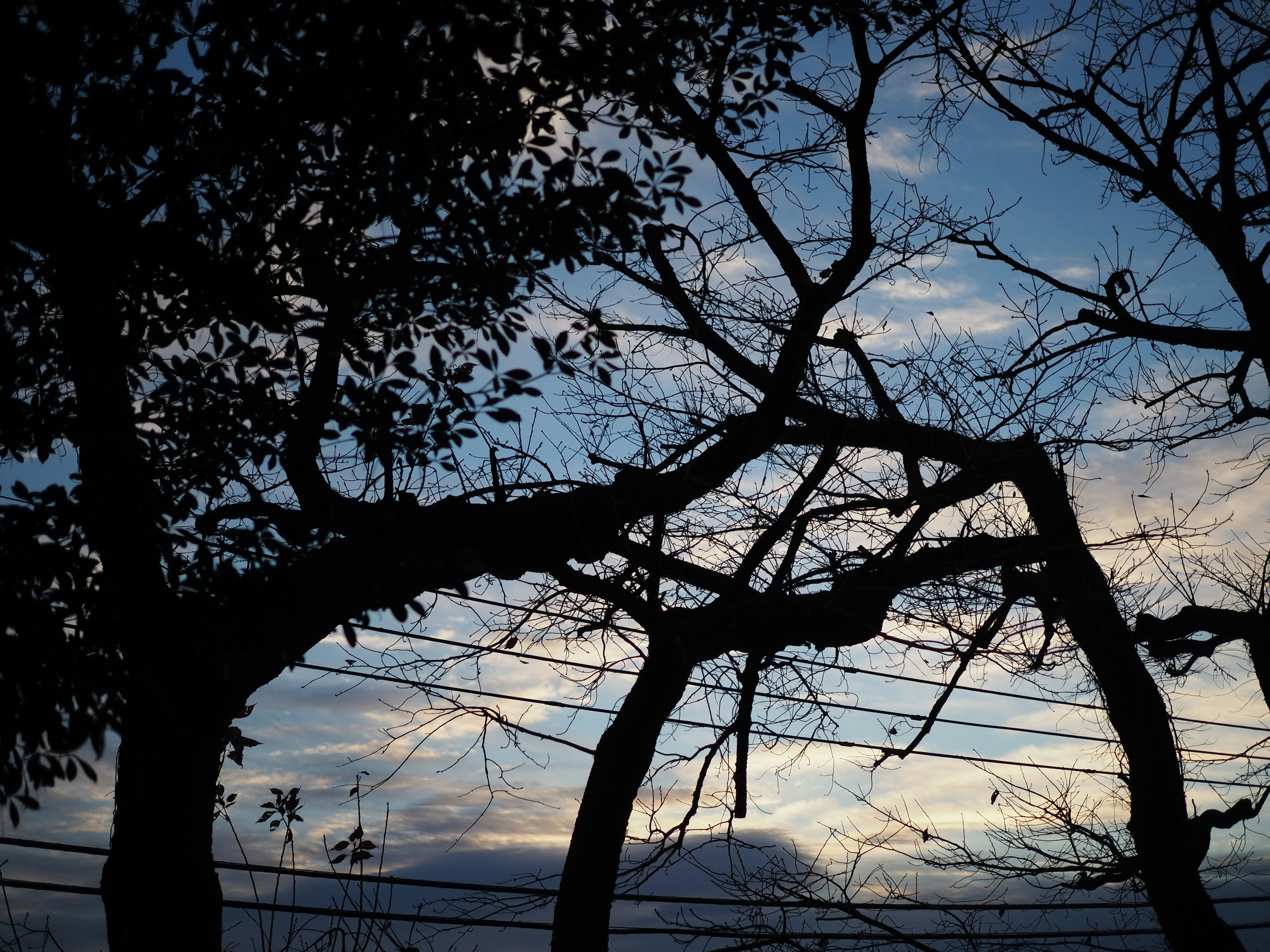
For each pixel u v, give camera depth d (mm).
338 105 5875
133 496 5766
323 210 6344
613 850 9562
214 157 5926
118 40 5387
